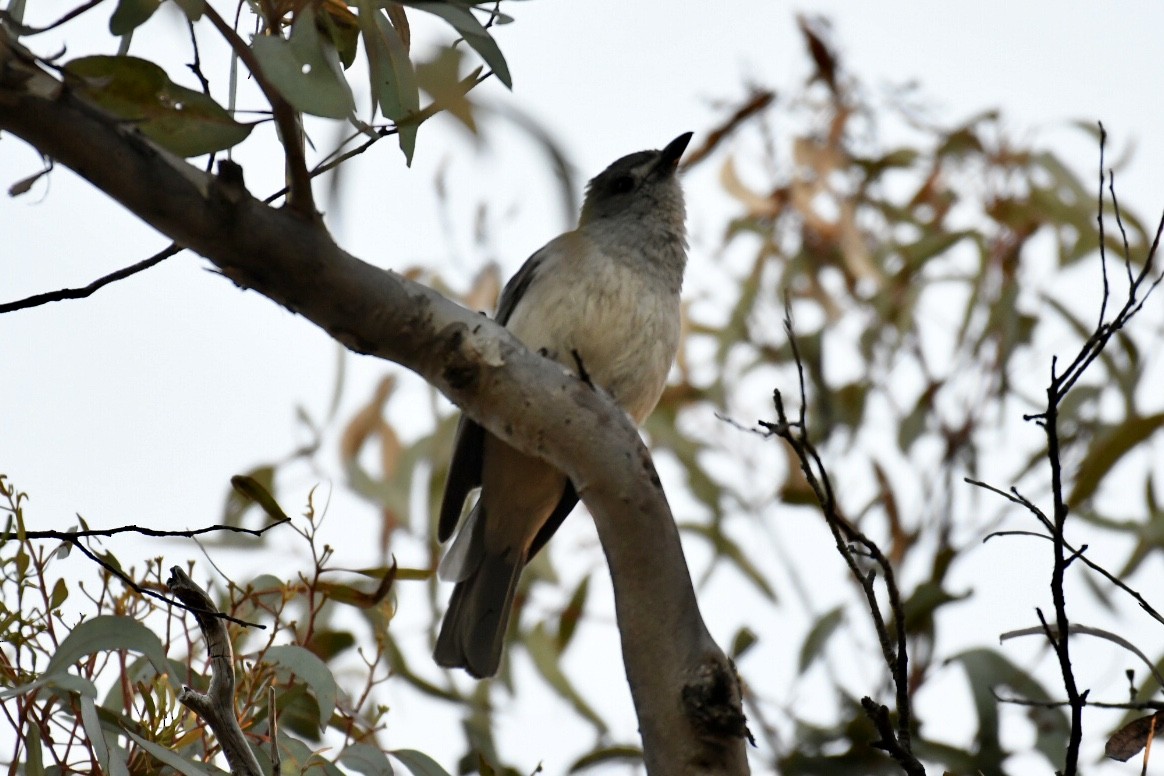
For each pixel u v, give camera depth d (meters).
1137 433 10.62
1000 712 10.14
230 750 5.58
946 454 12.15
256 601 6.82
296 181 5.19
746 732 5.55
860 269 12.46
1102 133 7.06
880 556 6.06
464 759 9.56
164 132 5.29
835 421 12.47
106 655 6.33
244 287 5.50
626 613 5.73
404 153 5.46
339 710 7.47
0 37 4.73
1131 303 6.33
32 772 6.00
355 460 11.74
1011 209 12.67
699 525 12.22
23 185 5.31
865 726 10.21
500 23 5.77
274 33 5.41
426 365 5.75
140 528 5.89
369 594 7.03
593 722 11.06
